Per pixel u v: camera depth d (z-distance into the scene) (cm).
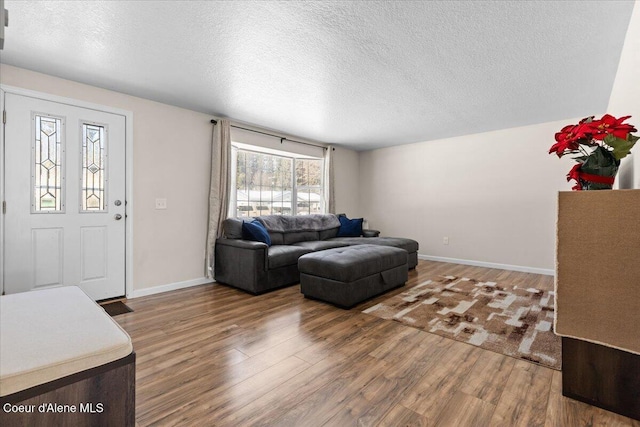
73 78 274
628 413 136
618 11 179
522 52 228
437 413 140
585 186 160
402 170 570
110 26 195
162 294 329
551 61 242
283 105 347
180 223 356
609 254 138
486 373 173
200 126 373
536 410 142
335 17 185
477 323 246
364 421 134
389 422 133
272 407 143
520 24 193
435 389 158
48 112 267
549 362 185
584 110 363
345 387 159
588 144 159
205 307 286
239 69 256
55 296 138
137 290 320
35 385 82
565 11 180
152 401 147
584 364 147
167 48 222
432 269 457
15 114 252
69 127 279
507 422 134
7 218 249
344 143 557
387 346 206
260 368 178
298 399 149
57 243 274
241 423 132
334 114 378
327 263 288
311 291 305
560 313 150
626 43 204
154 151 333
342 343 211
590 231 142
